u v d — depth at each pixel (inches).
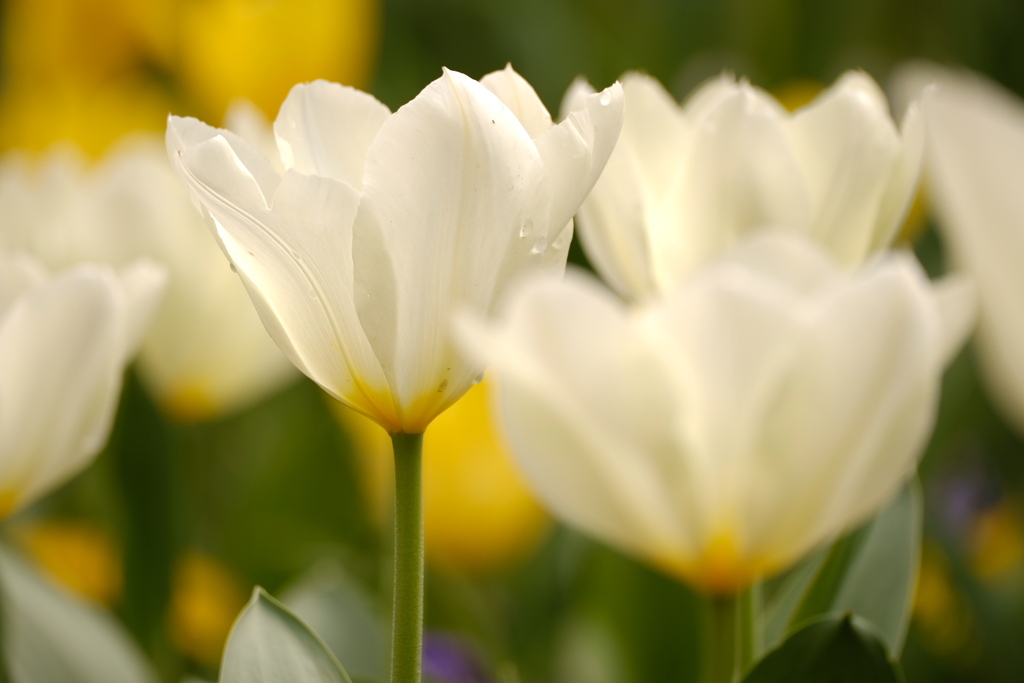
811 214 32.9
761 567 31.9
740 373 30.9
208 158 29.9
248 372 45.0
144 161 42.8
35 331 33.6
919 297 30.6
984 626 50.6
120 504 41.6
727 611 32.1
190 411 44.8
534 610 57.1
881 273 30.6
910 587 33.3
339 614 40.5
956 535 53.4
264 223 30.1
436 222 30.1
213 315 43.1
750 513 31.5
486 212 30.1
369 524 56.4
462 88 29.9
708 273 30.6
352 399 30.8
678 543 31.8
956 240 29.3
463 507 52.9
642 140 33.2
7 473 34.1
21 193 42.4
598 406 30.9
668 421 31.0
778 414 31.0
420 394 30.6
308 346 30.8
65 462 34.5
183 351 43.3
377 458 52.1
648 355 30.8
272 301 30.9
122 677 38.5
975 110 28.8
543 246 30.5
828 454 31.1
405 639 30.6
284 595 51.7
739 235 32.7
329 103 31.5
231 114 32.4
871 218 32.9
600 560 45.5
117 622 43.6
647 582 41.7
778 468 31.3
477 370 30.8
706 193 32.7
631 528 31.8
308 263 30.4
